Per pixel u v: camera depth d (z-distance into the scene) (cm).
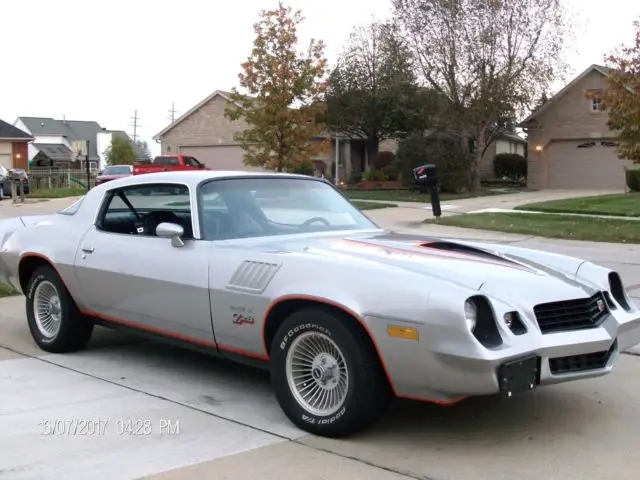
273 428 408
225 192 495
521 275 396
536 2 2711
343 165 3778
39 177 3838
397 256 411
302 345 401
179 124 4069
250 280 420
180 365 540
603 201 2138
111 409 441
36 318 588
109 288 513
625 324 411
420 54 2794
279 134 2242
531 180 3162
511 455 368
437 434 397
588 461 360
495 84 2720
